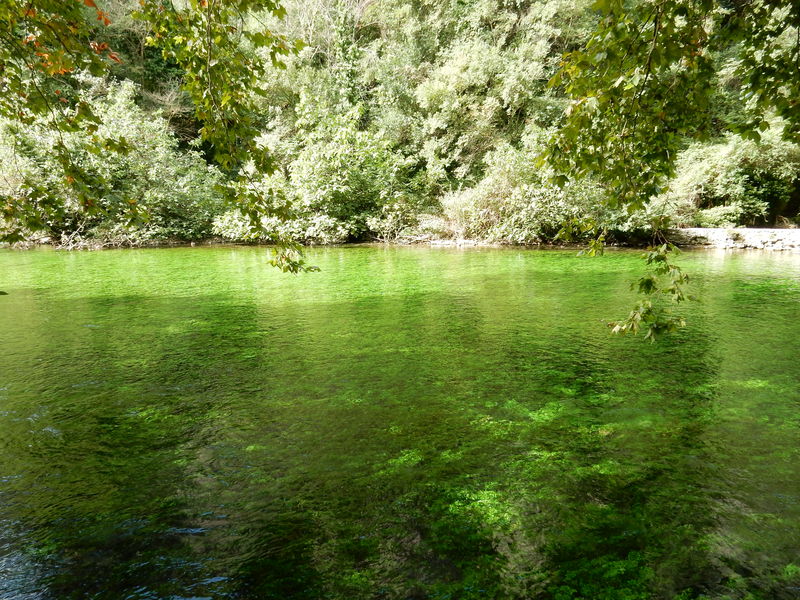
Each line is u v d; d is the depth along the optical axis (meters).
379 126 18.27
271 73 18.03
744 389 3.38
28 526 2.05
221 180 16.34
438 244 14.75
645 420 2.94
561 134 2.28
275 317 5.59
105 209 2.59
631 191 2.50
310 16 19.44
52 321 5.44
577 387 3.48
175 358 4.19
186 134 20.98
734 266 9.28
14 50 2.30
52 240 14.82
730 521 2.01
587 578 1.73
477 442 2.71
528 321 5.31
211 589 1.71
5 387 3.56
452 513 2.11
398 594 1.68
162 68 20.47
